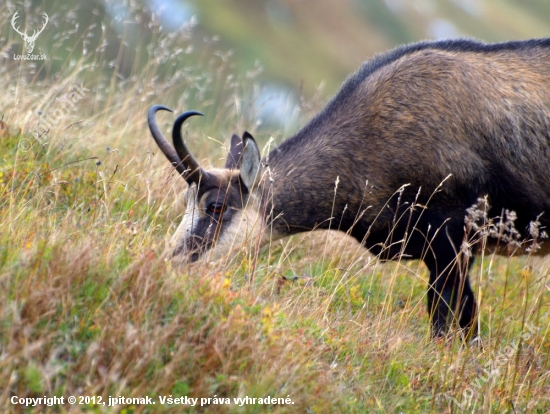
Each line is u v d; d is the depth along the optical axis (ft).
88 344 48.67
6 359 44.65
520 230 75.46
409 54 76.33
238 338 51.96
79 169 82.17
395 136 73.26
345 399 53.93
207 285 56.08
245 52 291.79
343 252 82.89
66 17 121.19
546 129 73.20
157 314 51.75
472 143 72.59
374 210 74.28
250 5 349.20
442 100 72.95
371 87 75.77
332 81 313.12
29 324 46.83
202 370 49.57
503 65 74.64
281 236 75.61
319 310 63.72
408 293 80.18
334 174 74.49
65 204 74.90
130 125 98.37
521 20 429.38
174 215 80.28
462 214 73.26
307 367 53.42
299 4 371.15
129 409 45.68
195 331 52.11
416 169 72.64
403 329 67.26
